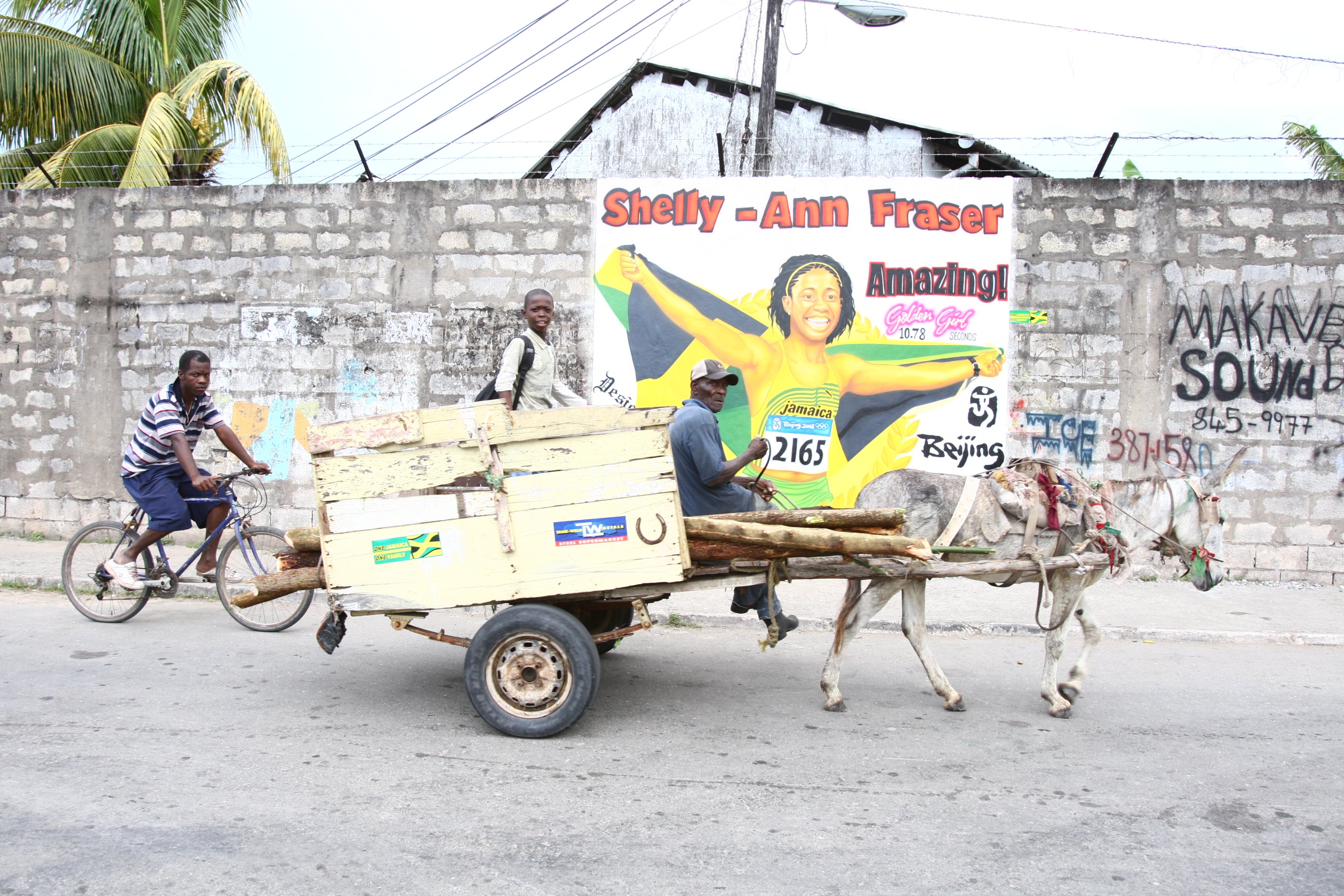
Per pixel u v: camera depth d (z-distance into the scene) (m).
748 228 8.92
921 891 3.35
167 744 4.60
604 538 4.68
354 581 4.81
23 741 4.59
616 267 9.07
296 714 5.08
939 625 7.28
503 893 3.28
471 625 7.23
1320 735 5.08
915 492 5.41
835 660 5.38
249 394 9.58
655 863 3.51
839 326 8.86
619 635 5.02
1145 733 5.08
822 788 4.25
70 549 7.09
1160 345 8.68
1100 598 8.16
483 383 9.28
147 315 9.72
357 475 4.77
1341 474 8.59
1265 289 8.58
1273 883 3.45
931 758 4.66
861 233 8.82
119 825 3.71
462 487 4.82
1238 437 8.65
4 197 9.85
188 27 14.56
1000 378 8.77
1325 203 8.49
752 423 8.97
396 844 3.61
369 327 9.39
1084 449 8.75
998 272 8.73
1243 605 7.94
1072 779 4.41
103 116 13.57
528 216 9.16
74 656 6.12
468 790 4.14
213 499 6.90
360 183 9.34
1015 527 5.37
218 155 13.63
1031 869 3.53
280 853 3.52
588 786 4.21
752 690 5.73
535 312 6.94
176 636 6.69
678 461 5.21
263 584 5.07
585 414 4.66
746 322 8.95
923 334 8.80
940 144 18.42
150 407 6.69
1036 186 8.69
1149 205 8.62
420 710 5.21
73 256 9.81
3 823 3.71
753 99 19.09
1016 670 6.31
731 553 4.92
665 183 8.98
